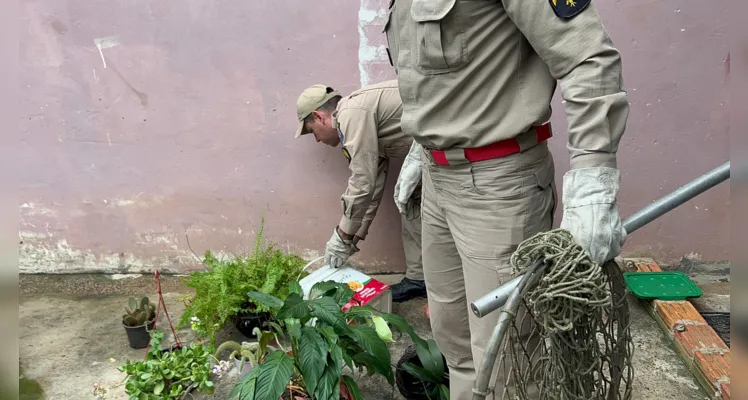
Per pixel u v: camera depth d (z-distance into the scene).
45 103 2.82
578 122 1.22
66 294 3.00
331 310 1.77
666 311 2.39
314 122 2.51
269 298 1.93
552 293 1.07
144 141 2.87
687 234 2.76
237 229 2.99
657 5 2.47
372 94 2.31
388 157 2.51
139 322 2.48
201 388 2.12
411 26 1.43
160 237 3.02
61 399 2.22
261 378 1.65
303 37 2.67
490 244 1.49
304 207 2.93
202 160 2.89
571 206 1.19
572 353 1.21
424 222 1.75
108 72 2.77
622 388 2.07
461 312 1.77
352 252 2.52
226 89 2.77
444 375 2.01
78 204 2.98
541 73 1.39
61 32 2.72
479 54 1.36
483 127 1.41
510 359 1.48
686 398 2.04
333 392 1.64
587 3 1.20
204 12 2.66
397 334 2.52
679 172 2.68
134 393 2.08
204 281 2.46
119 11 2.68
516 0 1.23
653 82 2.56
